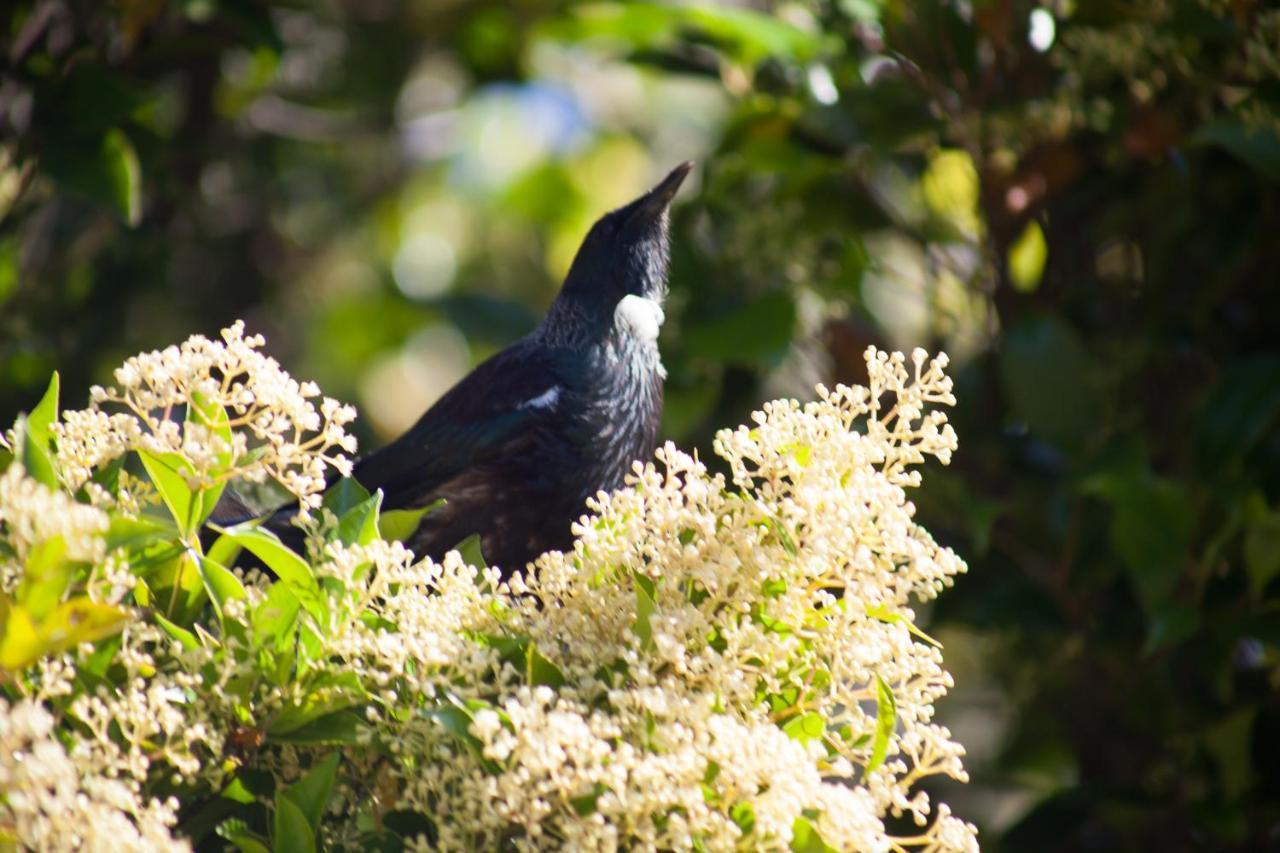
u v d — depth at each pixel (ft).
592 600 17.40
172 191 42.78
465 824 15.62
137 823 16.34
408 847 16.48
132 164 31.89
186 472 16.52
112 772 14.90
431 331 63.00
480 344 55.72
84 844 13.71
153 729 15.28
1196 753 30.42
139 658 15.78
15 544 14.75
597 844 15.14
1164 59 31.53
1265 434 30.78
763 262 35.42
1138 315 33.96
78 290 40.93
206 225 46.26
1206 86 31.53
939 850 16.26
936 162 36.09
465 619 17.40
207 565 16.62
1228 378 29.58
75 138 31.63
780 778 15.28
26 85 34.01
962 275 35.04
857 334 34.78
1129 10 31.30
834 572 17.03
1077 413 30.45
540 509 32.55
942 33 32.78
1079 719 33.12
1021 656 34.37
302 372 57.36
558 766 15.21
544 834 16.39
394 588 18.07
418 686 16.34
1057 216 33.99
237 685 16.44
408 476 32.65
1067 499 30.89
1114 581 32.32
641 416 33.83
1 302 40.11
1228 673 29.22
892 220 35.99
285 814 16.14
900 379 17.35
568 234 64.34
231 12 35.22
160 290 42.78
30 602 14.37
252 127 48.39
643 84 62.49
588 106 62.18
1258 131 28.76
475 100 53.16
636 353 33.78
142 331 45.98
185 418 17.17
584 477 32.76
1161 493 27.84
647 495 17.54
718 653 17.17
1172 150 30.89
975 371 34.60
